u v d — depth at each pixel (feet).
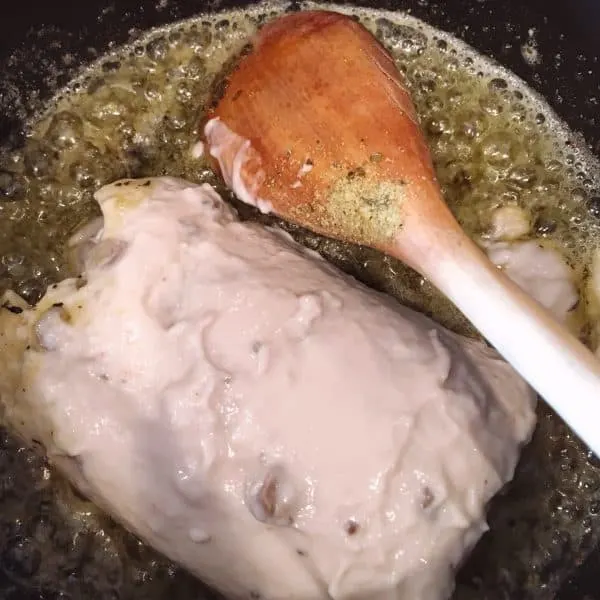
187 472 0.45
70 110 0.69
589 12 0.62
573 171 0.69
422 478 0.44
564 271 0.63
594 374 0.44
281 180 0.55
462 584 0.58
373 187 0.52
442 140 0.70
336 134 0.54
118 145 0.69
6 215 0.67
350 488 0.44
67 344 0.47
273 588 0.46
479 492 0.45
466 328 0.63
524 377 0.46
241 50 0.67
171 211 0.49
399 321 0.48
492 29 0.69
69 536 0.59
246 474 0.44
